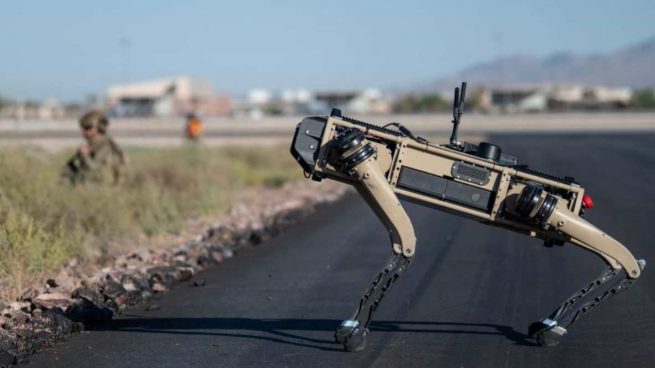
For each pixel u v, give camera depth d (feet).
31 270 35.99
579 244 24.93
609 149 145.07
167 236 49.62
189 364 25.12
